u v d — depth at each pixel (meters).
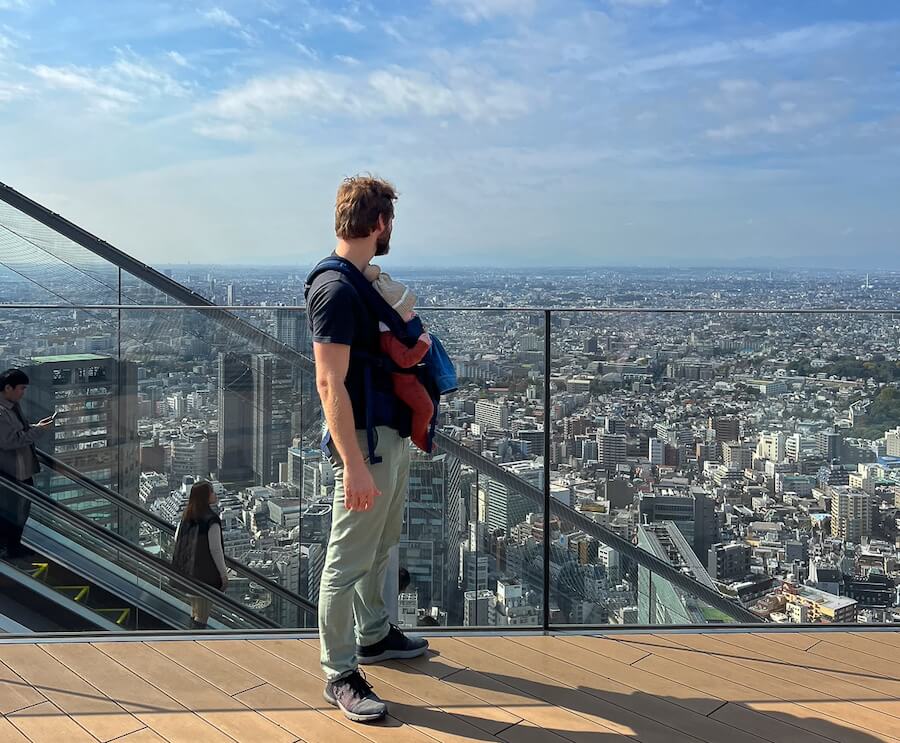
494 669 2.45
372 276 2.20
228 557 2.84
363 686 2.17
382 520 2.22
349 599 2.20
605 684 2.35
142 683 2.29
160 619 2.86
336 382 2.06
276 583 2.85
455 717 2.13
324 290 2.08
